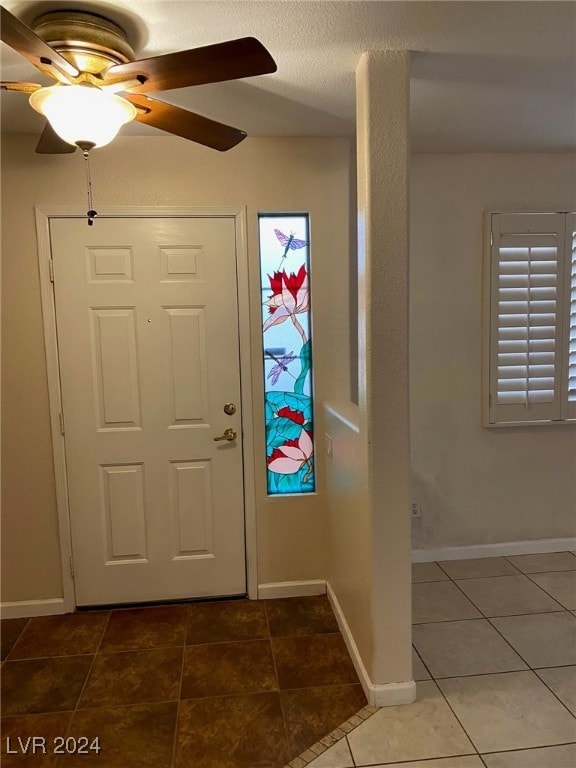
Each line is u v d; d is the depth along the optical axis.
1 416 2.54
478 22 1.58
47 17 1.47
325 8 1.50
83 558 2.67
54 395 2.56
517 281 2.94
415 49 1.74
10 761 1.74
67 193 2.48
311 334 2.69
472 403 3.05
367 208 1.77
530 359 2.99
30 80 1.88
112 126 1.49
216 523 2.73
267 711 1.94
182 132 1.73
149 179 2.52
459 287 2.97
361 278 1.88
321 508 2.76
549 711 1.89
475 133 2.59
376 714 1.90
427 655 2.23
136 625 2.54
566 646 2.28
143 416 2.64
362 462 1.95
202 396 2.67
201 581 2.75
